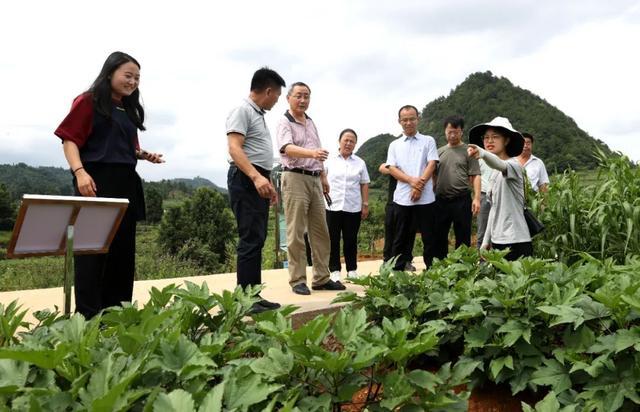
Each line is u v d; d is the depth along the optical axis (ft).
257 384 4.37
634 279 8.07
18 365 4.64
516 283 7.99
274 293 14.06
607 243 14.39
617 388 6.08
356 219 16.89
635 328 6.15
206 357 4.72
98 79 9.14
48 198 6.53
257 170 11.71
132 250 9.84
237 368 4.78
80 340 4.99
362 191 17.97
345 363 4.74
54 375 4.55
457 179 17.16
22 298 13.35
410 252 18.30
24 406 3.99
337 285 14.69
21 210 6.40
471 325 8.20
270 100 11.86
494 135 13.32
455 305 8.32
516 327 7.33
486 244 13.65
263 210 11.50
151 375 4.57
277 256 25.07
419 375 5.17
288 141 13.29
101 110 9.04
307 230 14.55
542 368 6.91
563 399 6.49
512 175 12.57
